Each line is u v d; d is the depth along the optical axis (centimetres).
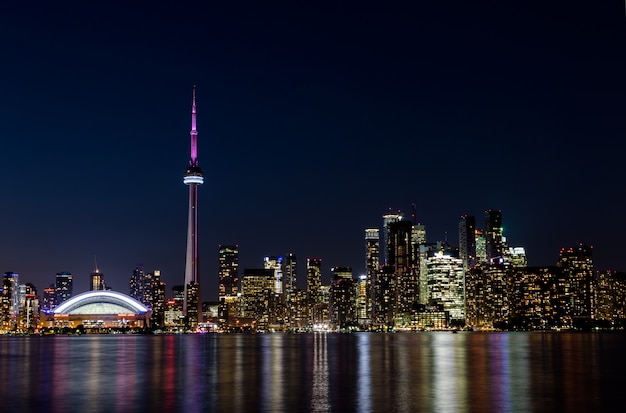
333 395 10356
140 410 8925
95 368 16412
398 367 16262
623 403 9269
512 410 8681
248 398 10056
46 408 9194
